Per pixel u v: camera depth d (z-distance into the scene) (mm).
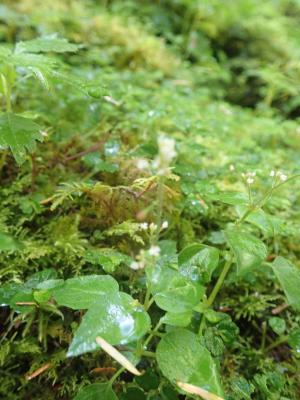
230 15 554
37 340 163
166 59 446
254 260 142
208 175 260
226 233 146
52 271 163
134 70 424
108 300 124
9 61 166
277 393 161
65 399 157
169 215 212
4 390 155
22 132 163
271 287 208
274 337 195
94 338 115
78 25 424
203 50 515
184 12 557
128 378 164
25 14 413
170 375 124
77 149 244
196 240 216
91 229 207
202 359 126
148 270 137
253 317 199
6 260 179
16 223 201
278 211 252
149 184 189
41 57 175
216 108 387
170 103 345
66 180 222
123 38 437
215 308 194
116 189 199
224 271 161
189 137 291
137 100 337
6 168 224
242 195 159
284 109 454
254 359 182
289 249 231
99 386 135
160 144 121
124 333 118
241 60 534
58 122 267
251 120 387
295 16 685
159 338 168
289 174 270
